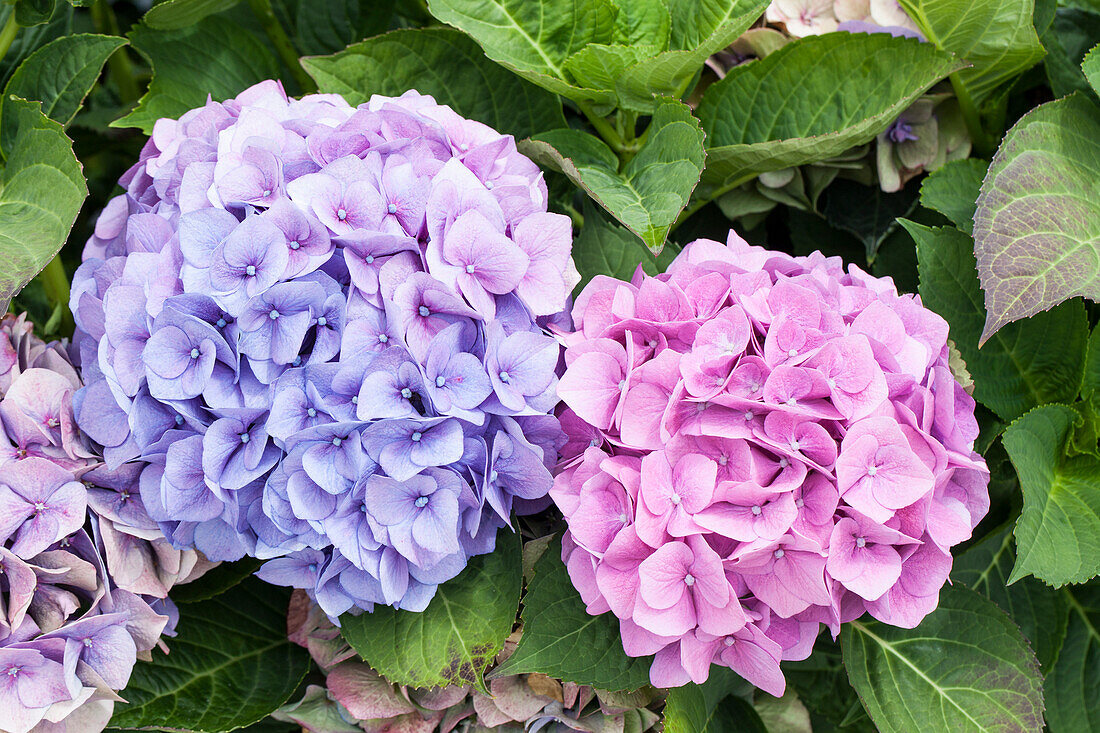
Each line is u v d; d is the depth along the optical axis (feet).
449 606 2.76
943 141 3.14
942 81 3.14
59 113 3.04
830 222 3.15
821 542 2.59
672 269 2.81
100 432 2.70
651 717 2.88
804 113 3.03
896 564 2.61
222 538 2.72
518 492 2.70
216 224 2.62
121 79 3.69
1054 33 3.10
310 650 2.97
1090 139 2.96
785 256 2.80
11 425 2.74
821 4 3.11
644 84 2.98
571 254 2.97
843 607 2.70
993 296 2.83
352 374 2.58
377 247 2.62
